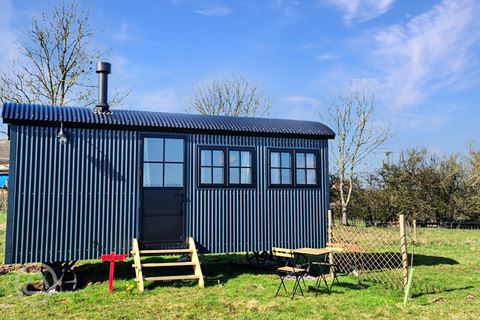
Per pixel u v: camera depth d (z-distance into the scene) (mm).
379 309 7301
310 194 11188
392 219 28547
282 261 11336
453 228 27672
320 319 6707
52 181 8727
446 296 8312
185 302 7664
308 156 11273
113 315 6828
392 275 10516
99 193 9094
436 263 12609
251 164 10578
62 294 8336
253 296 8195
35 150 8648
